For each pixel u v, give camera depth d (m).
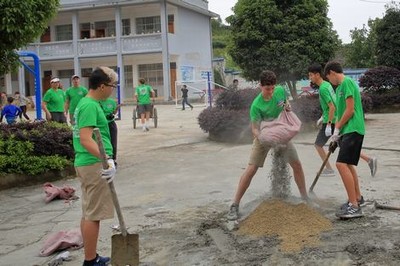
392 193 6.86
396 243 4.76
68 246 5.45
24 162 9.09
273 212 5.44
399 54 23.47
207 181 8.45
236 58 18.97
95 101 4.52
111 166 4.23
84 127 4.36
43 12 9.48
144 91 16.31
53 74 35.69
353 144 5.61
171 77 33.72
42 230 6.30
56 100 11.78
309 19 18.05
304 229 5.19
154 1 31.67
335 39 18.62
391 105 21.56
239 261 4.64
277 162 6.04
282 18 18.11
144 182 8.74
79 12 34.38
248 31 18.27
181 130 16.09
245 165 9.68
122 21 34.53
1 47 9.28
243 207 6.20
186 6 34.03
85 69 35.03
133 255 4.46
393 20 23.58
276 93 5.82
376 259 4.42
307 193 6.65
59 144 9.70
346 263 4.39
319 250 4.71
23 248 5.65
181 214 6.46
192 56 35.72
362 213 5.64
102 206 4.48
